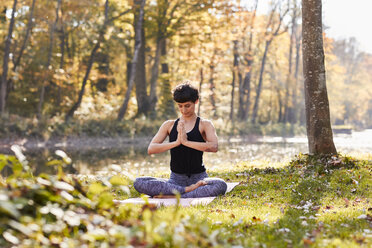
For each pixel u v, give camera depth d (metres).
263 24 38.41
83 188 2.81
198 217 3.71
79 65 31.58
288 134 42.06
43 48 27.91
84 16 26.70
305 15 8.45
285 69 49.16
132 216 2.99
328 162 7.58
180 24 30.66
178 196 2.59
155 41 32.50
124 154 16.33
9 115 23.25
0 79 24.41
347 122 80.44
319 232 3.34
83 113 27.55
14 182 2.60
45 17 24.95
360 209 4.46
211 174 7.89
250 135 34.94
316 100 8.38
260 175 7.32
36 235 2.31
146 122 27.86
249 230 3.36
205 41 31.62
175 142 5.20
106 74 34.59
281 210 4.54
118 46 32.69
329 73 51.31
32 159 12.97
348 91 70.12
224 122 35.06
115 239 2.27
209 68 36.44
